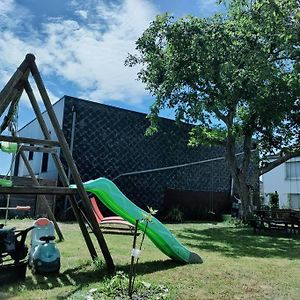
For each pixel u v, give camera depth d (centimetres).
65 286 481
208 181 2012
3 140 526
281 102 1414
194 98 1438
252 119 1537
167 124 1881
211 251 838
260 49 1386
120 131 1700
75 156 1548
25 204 1457
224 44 1355
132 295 440
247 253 823
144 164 1769
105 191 620
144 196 1753
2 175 987
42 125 714
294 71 1447
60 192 552
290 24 1379
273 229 1304
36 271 541
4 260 535
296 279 557
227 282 524
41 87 557
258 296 460
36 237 582
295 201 2502
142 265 626
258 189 1780
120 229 1138
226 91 1377
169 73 1399
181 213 1734
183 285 498
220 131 1566
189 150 1956
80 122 1577
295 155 1616
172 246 654
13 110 628
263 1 1366
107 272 559
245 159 1590
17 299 424
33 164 1819
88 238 630
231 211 1939
